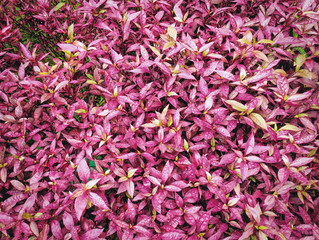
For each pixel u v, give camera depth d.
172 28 0.54
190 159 0.52
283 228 0.49
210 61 0.59
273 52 0.60
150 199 0.54
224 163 0.51
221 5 0.69
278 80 0.52
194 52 0.56
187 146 0.51
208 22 0.68
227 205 0.49
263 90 0.52
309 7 0.60
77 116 0.74
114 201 0.54
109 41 0.65
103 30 0.71
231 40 0.60
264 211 0.50
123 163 0.54
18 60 0.70
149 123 0.52
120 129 0.56
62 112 0.58
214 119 0.52
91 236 0.46
